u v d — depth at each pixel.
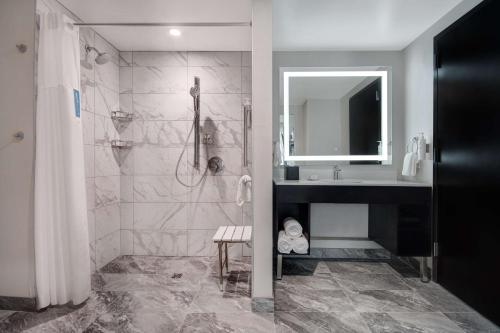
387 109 3.03
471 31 1.98
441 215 2.33
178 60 2.98
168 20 2.34
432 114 2.47
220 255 2.24
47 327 1.74
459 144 2.11
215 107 2.98
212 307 1.97
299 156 3.05
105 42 2.73
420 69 2.67
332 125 3.05
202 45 2.83
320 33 2.65
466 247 2.04
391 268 2.75
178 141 2.99
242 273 2.56
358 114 3.04
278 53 3.06
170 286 2.30
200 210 3.00
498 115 1.74
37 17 1.94
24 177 1.94
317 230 3.05
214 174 2.99
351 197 2.41
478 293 1.92
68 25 1.96
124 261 2.85
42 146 1.92
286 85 3.06
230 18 2.33
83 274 2.00
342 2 2.14
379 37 2.74
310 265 2.83
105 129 2.76
